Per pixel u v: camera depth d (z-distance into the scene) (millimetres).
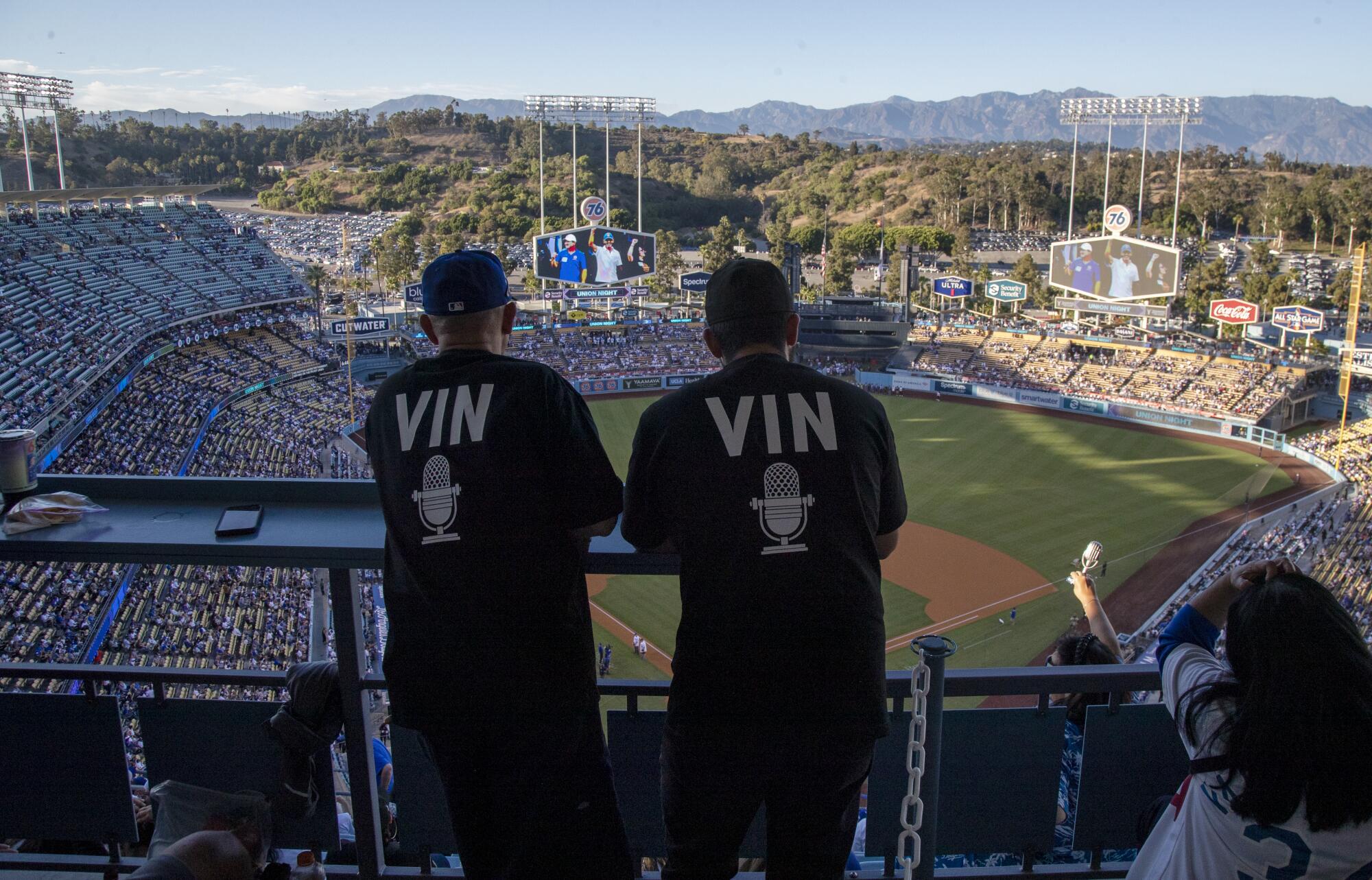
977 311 84812
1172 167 167625
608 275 72625
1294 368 61688
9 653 21547
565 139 164625
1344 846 2744
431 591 3012
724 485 2898
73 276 52500
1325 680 2688
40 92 61344
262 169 171000
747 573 2871
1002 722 3918
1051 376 65000
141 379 48188
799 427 2934
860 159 165750
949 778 3973
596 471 3084
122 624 24438
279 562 3510
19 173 122938
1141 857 3434
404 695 3109
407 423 3105
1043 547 37719
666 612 29750
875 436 3023
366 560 3451
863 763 2986
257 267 68375
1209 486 45750
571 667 3135
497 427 3002
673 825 3123
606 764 3293
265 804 4000
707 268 94812
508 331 3438
